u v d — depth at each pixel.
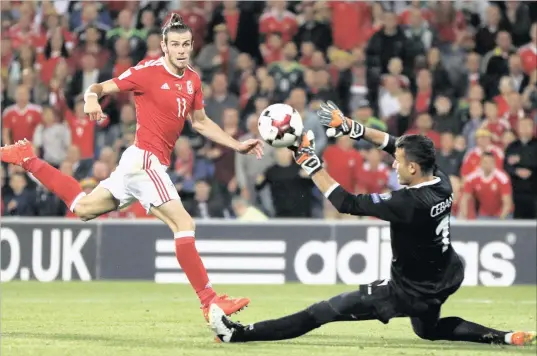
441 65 50.09
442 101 47.66
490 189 42.81
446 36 51.66
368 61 50.88
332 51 50.91
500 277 39.25
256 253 39.50
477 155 44.38
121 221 40.03
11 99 51.50
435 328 20.28
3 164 46.53
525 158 44.94
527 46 51.50
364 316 19.31
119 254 40.03
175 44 21.75
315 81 48.81
